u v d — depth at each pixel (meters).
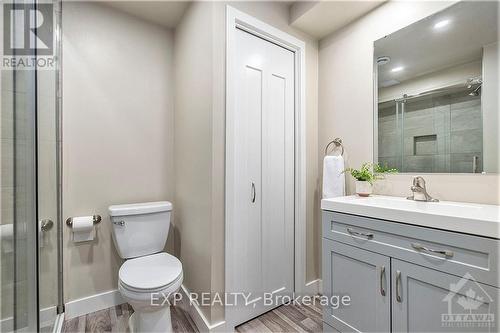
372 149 1.68
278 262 1.83
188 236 1.76
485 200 1.21
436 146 1.39
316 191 2.05
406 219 1.05
